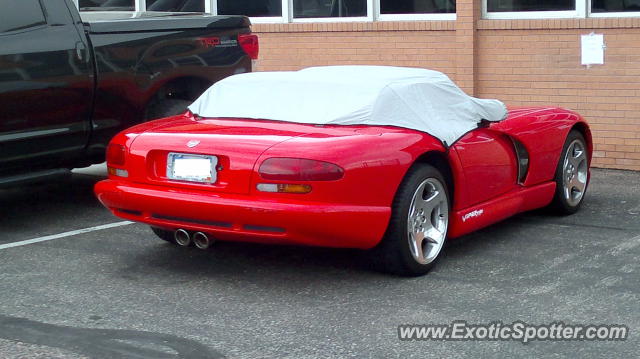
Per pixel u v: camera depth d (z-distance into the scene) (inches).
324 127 247.1
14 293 234.5
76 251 275.3
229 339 202.8
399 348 197.3
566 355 193.0
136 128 261.7
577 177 323.9
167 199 236.5
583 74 414.6
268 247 277.9
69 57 306.0
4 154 292.0
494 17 437.7
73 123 309.3
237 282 244.1
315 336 204.4
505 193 285.6
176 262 263.6
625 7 407.5
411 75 271.0
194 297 231.8
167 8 515.5
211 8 509.7
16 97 292.0
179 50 340.2
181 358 192.1
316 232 226.2
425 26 449.7
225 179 232.7
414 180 242.5
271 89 267.3
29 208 335.9
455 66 445.1
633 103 405.4
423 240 251.0
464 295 232.1
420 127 254.4
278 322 213.3
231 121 259.4
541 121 301.6
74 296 232.5
